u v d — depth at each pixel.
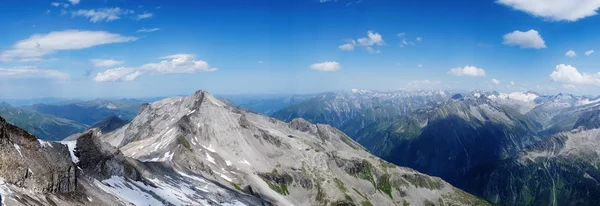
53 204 71.19
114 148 119.38
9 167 67.31
